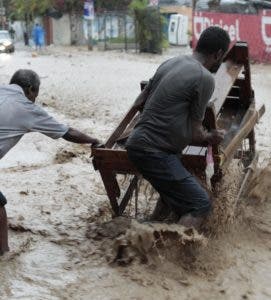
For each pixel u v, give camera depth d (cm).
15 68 2175
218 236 532
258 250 523
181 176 468
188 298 438
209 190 512
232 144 546
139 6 3138
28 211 600
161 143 462
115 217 568
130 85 1639
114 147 553
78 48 3744
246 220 582
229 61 609
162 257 475
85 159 816
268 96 1409
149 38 3152
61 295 437
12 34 5003
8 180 711
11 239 527
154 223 478
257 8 2480
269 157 808
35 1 4384
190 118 460
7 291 439
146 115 469
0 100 450
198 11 2589
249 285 462
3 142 448
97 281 456
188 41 3753
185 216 473
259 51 2222
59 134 469
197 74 450
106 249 507
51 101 1325
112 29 3666
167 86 458
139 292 441
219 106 523
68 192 666
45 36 4397
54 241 526
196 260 486
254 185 630
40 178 721
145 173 476
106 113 1180
